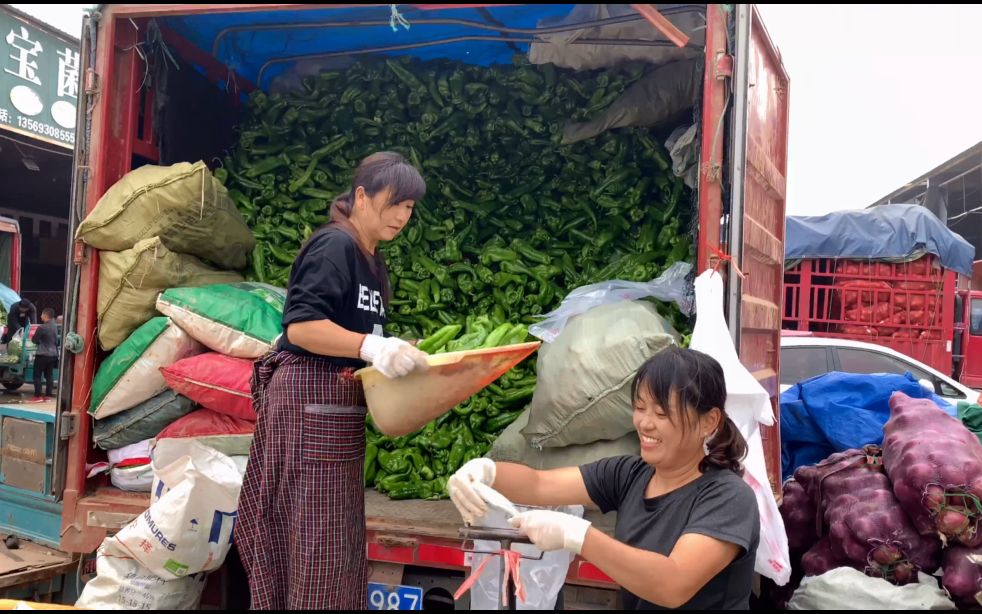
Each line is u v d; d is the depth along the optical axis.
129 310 3.09
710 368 1.71
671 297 3.42
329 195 4.21
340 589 2.18
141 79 3.40
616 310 3.04
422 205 4.20
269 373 2.24
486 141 4.19
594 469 2.01
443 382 2.05
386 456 3.43
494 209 4.21
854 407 3.91
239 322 3.07
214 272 3.55
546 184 4.20
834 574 2.72
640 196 3.92
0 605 2.20
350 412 2.21
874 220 8.48
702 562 1.58
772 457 3.64
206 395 2.93
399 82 4.22
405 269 4.16
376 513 2.99
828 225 8.63
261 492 2.18
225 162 4.24
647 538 1.78
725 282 2.66
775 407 3.69
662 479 1.85
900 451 2.88
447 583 2.70
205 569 2.72
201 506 2.61
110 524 2.94
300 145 4.32
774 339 3.77
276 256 4.07
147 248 3.08
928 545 2.73
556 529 1.57
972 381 9.39
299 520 2.15
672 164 3.88
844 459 3.27
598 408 2.71
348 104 4.24
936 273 8.40
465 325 3.98
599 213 4.07
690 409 1.68
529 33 3.64
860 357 6.22
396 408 2.08
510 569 1.69
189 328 3.06
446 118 4.12
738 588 1.70
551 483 2.00
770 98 3.46
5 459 3.57
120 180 3.18
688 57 3.66
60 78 11.06
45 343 8.70
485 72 4.14
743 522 1.65
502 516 2.56
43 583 3.16
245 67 4.38
